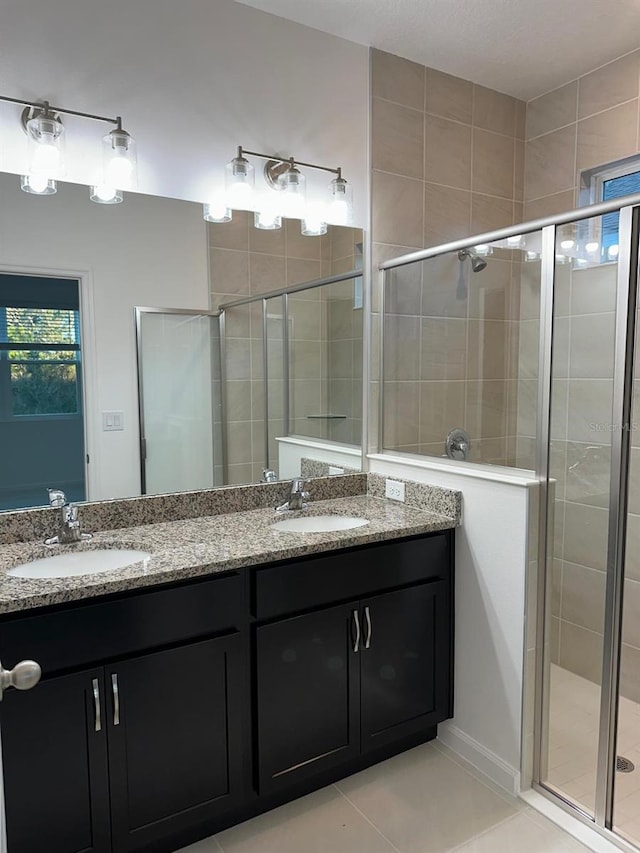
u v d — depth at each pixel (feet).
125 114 6.52
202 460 7.30
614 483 6.15
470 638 7.07
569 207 9.09
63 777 4.89
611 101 8.42
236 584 5.66
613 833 5.81
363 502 8.02
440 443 8.02
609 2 6.99
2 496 6.10
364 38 7.81
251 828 6.04
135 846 5.30
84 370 6.51
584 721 6.68
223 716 5.67
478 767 6.98
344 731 6.45
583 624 6.78
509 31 7.62
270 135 7.42
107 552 6.10
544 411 6.54
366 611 6.48
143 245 6.75
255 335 7.59
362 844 5.82
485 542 6.82
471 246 7.36
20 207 6.05
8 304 6.06
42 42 6.01
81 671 4.90
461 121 8.93
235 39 7.08
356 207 8.13
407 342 8.34
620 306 5.99
